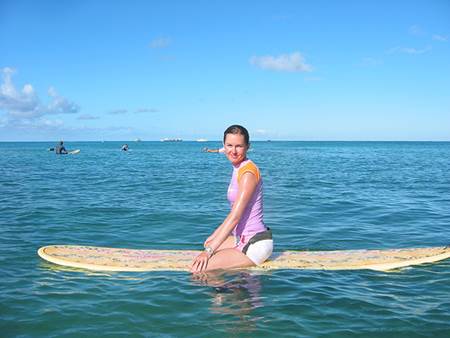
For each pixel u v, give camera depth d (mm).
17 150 75875
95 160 41469
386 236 7926
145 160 42719
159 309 4273
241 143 5422
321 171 26406
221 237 5434
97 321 3996
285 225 8898
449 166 32125
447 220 9555
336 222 9266
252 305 4387
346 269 5668
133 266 5684
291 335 3713
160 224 9000
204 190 15523
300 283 5082
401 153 69125
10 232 7965
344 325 3932
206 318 4059
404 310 4293
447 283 5152
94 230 8328
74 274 5410
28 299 4527
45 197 13062
